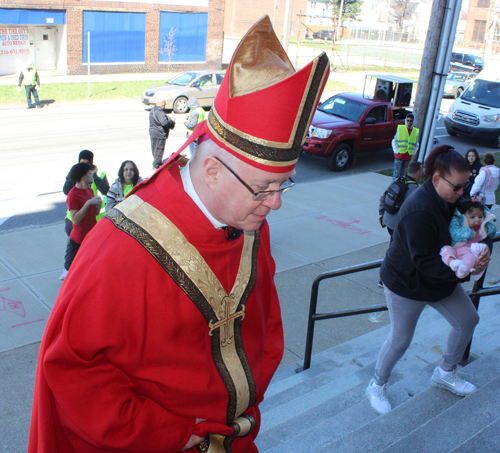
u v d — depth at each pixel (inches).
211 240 57.3
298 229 333.1
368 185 447.8
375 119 516.4
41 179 402.0
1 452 148.8
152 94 714.8
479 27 2231.8
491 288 152.7
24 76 703.1
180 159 64.1
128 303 53.4
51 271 254.1
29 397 172.1
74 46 956.6
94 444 54.1
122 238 54.6
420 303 123.0
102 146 518.3
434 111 418.0
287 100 49.2
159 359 56.5
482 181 322.0
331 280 266.8
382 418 122.2
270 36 54.0
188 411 59.2
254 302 66.0
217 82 752.3
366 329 226.2
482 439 97.9
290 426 139.6
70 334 52.3
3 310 218.5
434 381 137.9
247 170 51.7
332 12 2375.7
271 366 73.4
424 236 110.7
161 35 1053.8
